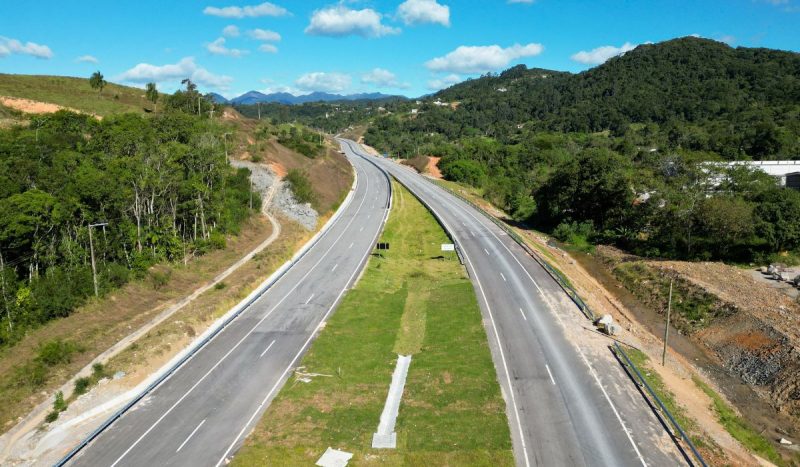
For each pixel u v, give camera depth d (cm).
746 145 13612
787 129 14050
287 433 3189
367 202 10394
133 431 3238
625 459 2903
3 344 3900
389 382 3834
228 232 7112
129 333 4403
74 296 4509
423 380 3806
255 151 10644
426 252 7269
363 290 5666
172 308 4950
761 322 4553
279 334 4597
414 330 4772
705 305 5234
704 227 6812
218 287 5456
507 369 3916
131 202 5631
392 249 7381
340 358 4178
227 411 3444
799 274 5919
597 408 3388
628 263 6919
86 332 4262
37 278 4412
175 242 5894
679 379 3884
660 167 8781
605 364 3959
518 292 5488
